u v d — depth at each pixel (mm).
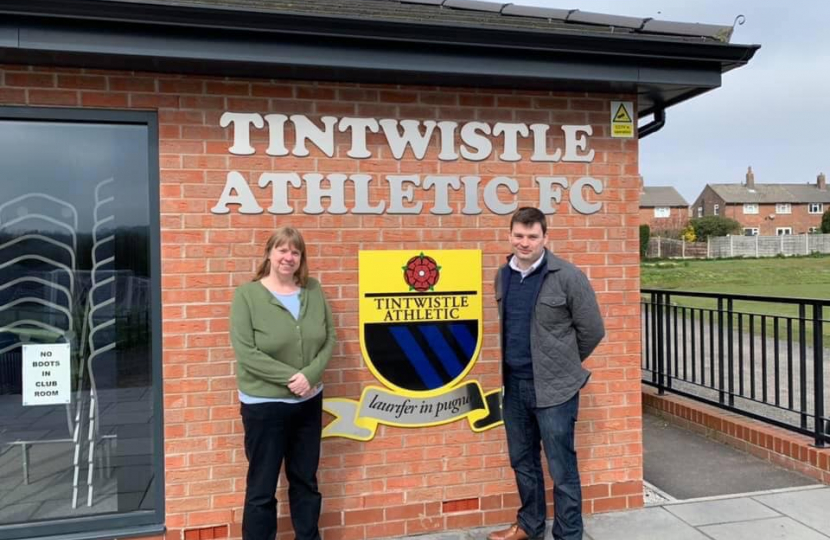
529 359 3498
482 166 4016
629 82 3879
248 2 3943
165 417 3594
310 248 3777
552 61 3725
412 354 3926
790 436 5141
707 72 3975
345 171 3818
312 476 3420
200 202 3619
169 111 3578
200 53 3256
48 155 3592
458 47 3561
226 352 3654
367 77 3746
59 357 3627
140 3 3051
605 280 4195
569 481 3479
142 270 3678
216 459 3652
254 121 3676
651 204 77188
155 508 3656
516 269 3557
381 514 3900
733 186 79750
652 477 4887
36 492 3619
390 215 3889
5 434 3594
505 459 4074
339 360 3836
